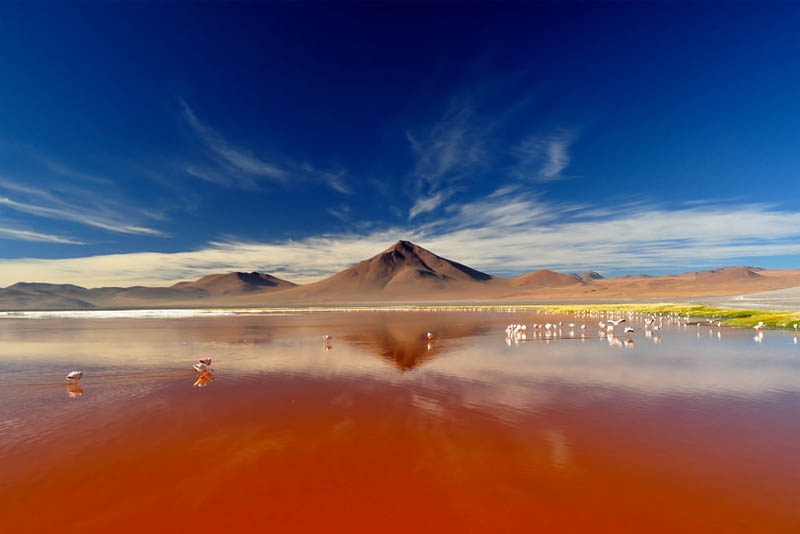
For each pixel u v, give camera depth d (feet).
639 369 57.21
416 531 19.67
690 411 37.29
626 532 19.35
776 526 19.65
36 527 20.03
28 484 24.30
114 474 25.64
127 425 34.86
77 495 23.08
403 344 87.92
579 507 21.56
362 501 22.41
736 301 247.70
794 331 104.47
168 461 27.55
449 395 43.83
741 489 23.20
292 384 49.78
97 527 20.07
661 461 26.91
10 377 55.26
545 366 60.03
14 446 30.12
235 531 19.75
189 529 19.92
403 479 24.86
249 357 71.31
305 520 20.63
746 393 43.52
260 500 22.54
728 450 28.53
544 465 26.53
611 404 39.81
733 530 19.36
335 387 48.01
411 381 50.78
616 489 23.35
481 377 52.70
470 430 33.01
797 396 42.14
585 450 28.76
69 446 30.14
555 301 488.02
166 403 41.78
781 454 27.81
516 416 36.42
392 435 32.14
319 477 25.17
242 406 40.47
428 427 33.81
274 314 264.31
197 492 23.40
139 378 54.08
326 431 33.17
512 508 21.54
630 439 30.73
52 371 59.57
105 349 84.64
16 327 159.22
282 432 33.04
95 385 50.24
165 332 125.80
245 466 26.73
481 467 26.35
